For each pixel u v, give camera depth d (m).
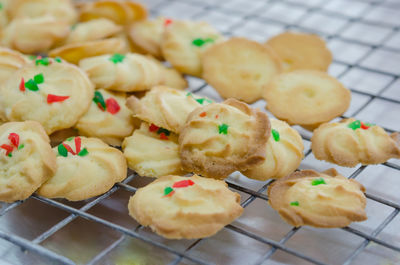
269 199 0.35
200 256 0.34
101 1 0.47
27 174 0.35
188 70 0.44
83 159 0.36
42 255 0.31
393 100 0.41
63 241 0.35
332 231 0.35
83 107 0.38
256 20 0.51
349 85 0.45
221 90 0.42
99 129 0.38
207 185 0.34
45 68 0.39
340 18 0.52
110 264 0.34
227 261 0.34
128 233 0.32
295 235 0.35
